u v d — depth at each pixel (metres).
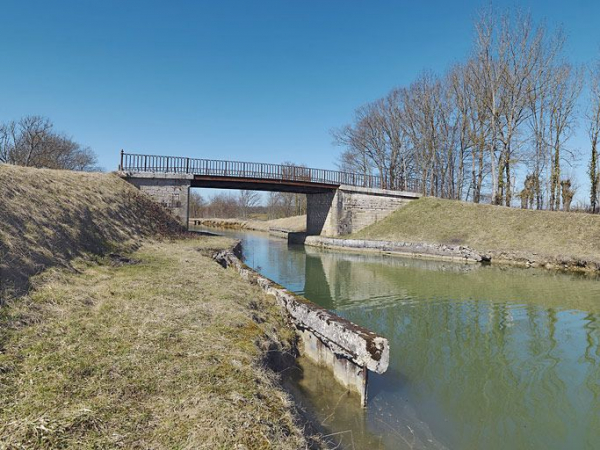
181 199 18.14
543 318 8.91
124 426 2.44
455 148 35.72
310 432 3.47
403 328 8.16
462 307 9.96
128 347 3.62
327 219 27.19
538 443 4.04
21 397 2.62
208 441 2.34
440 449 3.81
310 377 5.21
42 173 10.21
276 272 15.96
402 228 24.94
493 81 26.53
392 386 5.28
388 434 4.00
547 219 20.22
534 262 17.44
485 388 5.27
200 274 7.49
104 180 14.24
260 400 3.06
